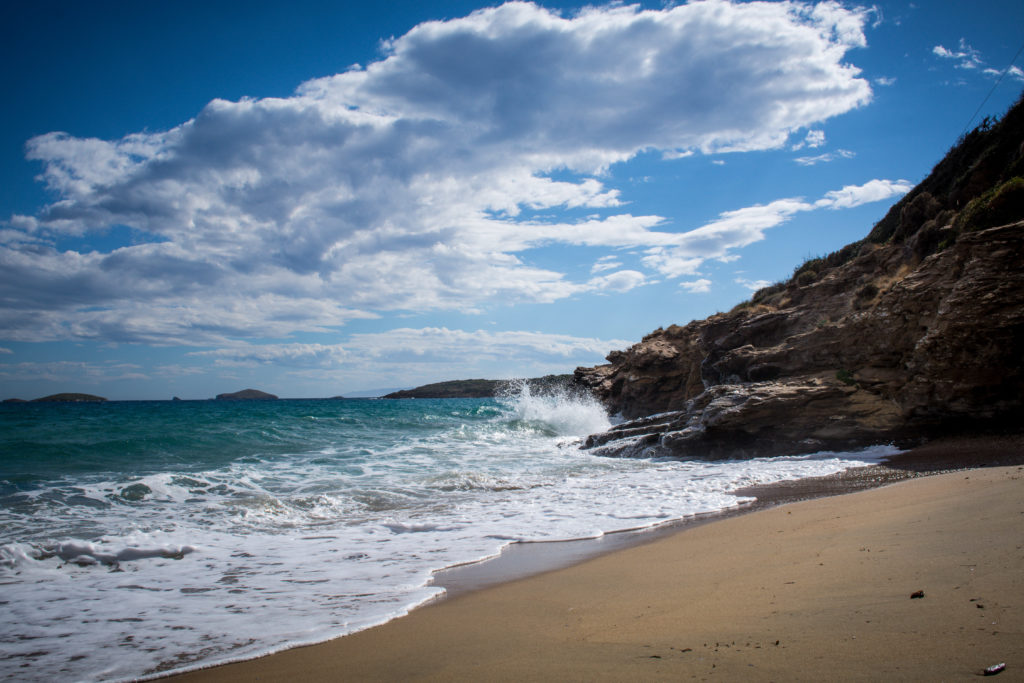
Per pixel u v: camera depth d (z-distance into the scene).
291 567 7.29
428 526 9.63
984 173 22.95
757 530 7.69
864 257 24.95
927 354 16.00
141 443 21.33
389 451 22.23
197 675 4.17
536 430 36.19
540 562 7.18
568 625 4.55
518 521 9.92
